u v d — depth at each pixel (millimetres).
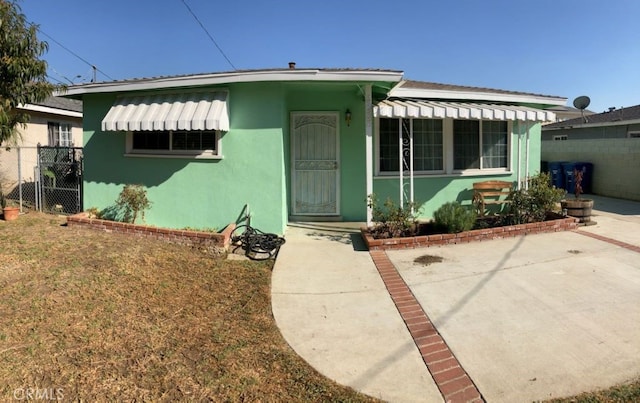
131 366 4051
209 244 7797
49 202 11602
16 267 6461
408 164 10430
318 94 9891
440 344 4465
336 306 5520
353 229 9492
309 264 7168
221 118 8352
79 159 11727
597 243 8234
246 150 8852
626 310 5121
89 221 9086
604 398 3504
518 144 10375
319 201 10219
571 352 4211
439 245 8156
